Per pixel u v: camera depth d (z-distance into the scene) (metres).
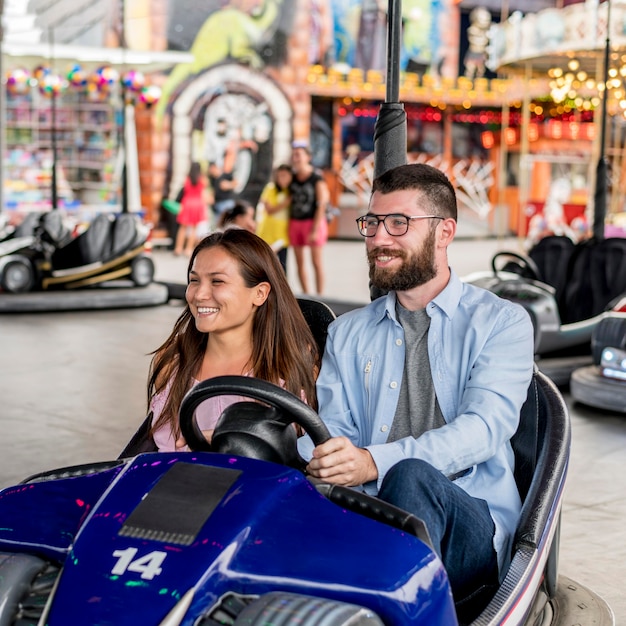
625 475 4.10
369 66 18.25
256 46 16.69
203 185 14.73
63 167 14.88
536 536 2.03
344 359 2.32
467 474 2.18
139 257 9.57
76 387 5.73
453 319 2.23
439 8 19.17
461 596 2.03
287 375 2.37
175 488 1.71
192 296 2.33
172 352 2.45
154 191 16.19
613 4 8.69
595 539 3.34
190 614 1.52
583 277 6.43
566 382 5.65
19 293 9.02
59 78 12.05
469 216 19.50
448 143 19.53
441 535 1.93
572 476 4.07
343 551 1.62
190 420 1.94
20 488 1.93
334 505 1.72
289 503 1.69
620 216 11.36
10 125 14.61
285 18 16.89
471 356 2.20
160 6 16.02
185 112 16.31
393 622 1.58
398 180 2.17
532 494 2.13
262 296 2.36
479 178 19.53
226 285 2.31
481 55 19.69
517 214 18.94
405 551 1.64
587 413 5.18
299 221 9.09
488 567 2.04
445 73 19.42
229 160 16.67
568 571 3.06
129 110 13.55
